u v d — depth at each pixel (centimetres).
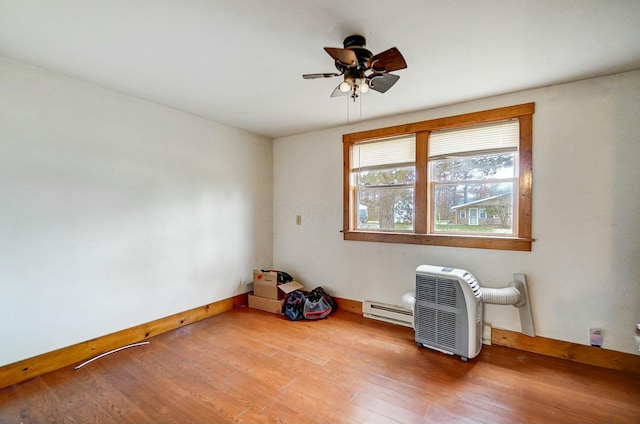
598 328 245
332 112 335
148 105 302
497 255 285
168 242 321
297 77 249
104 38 193
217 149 374
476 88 267
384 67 186
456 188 313
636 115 231
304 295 372
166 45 201
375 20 174
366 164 373
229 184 389
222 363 249
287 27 181
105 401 199
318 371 237
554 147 260
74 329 250
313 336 305
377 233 357
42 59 220
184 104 312
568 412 189
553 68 229
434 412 189
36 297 230
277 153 454
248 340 295
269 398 203
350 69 197
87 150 259
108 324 271
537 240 267
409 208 342
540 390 212
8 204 218
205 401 199
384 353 268
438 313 266
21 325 223
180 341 292
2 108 216
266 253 446
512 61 220
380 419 183
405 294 319
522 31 183
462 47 202
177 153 329
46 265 236
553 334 262
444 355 264
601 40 191
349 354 266
